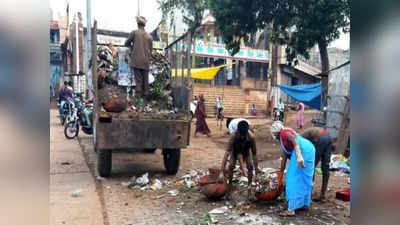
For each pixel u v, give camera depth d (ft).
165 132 19.12
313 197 16.87
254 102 76.95
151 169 22.67
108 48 24.58
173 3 50.42
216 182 16.16
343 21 35.60
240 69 81.97
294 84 81.97
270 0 37.14
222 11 38.55
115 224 13.26
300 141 14.55
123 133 18.44
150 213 14.51
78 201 15.90
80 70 67.10
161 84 24.23
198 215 14.30
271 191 15.35
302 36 36.60
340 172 22.48
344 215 14.44
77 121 34.60
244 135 15.58
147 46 21.97
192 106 57.41
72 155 26.27
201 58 80.69
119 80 22.72
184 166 23.75
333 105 33.99
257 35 80.59
